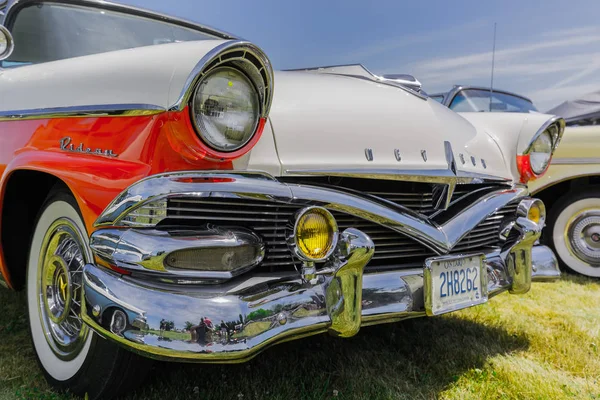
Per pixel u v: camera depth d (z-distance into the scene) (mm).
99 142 1594
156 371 2008
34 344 2014
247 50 1433
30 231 2240
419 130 2080
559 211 4160
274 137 1688
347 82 2180
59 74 1829
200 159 1469
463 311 2973
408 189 2012
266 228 1619
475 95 4586
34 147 1851
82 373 1733
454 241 1935
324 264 1618
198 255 1471
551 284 3742
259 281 1532
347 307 1592
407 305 1777
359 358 2227
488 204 2158
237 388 1914
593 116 4281
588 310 3061
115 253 1467
